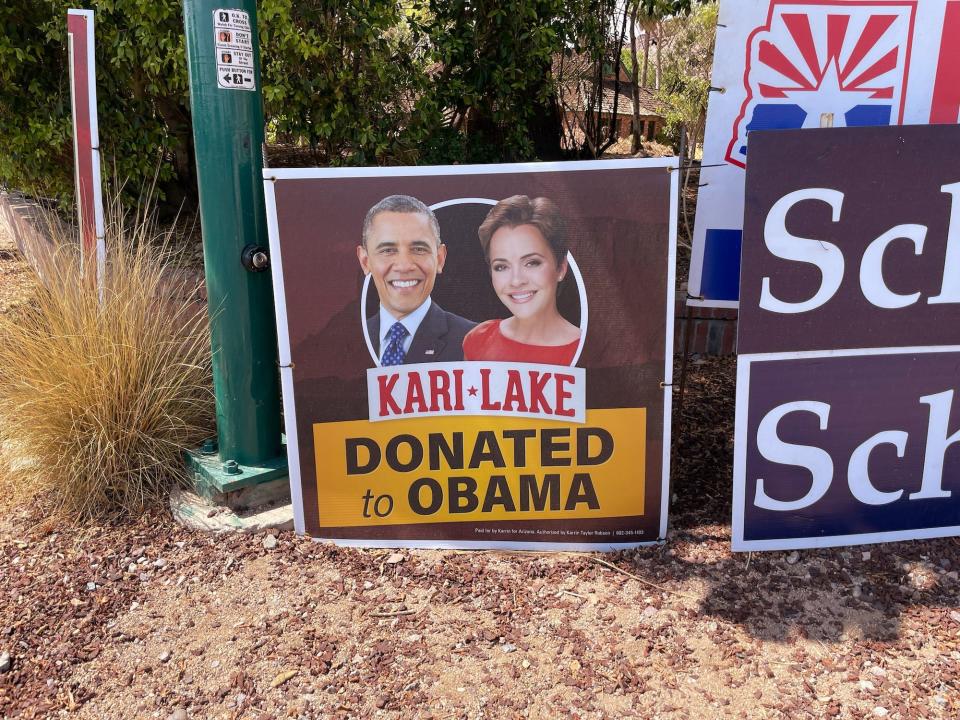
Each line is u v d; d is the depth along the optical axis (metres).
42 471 3.63
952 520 3.23
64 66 6.85
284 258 3.10
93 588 3.02
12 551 3.27
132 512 3.52
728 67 3.27
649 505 3.25
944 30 3.18
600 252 3.08
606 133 8.88
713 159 3.38
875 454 3.13
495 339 3.16
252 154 3.26
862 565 3.10
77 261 4.07
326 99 5.95
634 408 3.18
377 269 3.12
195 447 3.77
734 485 3.10
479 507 3.28
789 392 3.06
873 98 3.27
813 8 3.18
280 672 2.59
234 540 3.29
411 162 6.50
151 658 2.67
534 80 6.61
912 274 3.00
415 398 3.20
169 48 5.73
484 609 2.89
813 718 2.36
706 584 3.01
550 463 3.23
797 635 2.73
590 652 2.66
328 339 3.16
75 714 2.45
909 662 2.60
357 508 3.29
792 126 3.32
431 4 6.13
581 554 3.25
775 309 2.99
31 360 3.78
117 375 3.59
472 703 2.45
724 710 2.40
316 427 3.22
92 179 4.06
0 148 7.27
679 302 5.34
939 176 2.93
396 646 2.69
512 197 3.07
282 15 5.27
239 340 3.38
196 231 7.57
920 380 3.09
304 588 3.01
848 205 2.93
